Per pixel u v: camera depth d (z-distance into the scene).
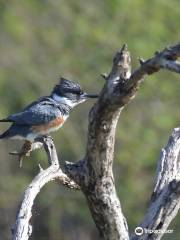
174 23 18.44
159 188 5.09
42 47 19.02
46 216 18.52
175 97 18.45
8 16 18.61
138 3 18.11
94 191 4.88
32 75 18.61
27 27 18.86
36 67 18.70
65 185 5.56
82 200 18.31
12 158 18.03
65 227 18.69
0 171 18.00
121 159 17.80
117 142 18.20
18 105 18.67
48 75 18.69
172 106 18.45
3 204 18.03
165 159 5.25
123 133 17.97
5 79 18.39
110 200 4.90
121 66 4.46
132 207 17.84
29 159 18.08
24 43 19.02
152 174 18.12
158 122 17.88
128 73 4.48
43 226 18.59
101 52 18.38
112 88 4.45
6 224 18.02
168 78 18.17
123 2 18.08
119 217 4.95
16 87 18.52
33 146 6.14
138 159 17.80
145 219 4.97
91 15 18.77
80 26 18.30
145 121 18.31
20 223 4.86
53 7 18.95
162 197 4.97
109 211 4.92
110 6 18.31
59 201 18.23
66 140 18.03
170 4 18.23
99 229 5.03
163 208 4.95
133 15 18.20
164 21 18.39
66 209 18.14
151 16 18.23
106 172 4.82
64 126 17.95
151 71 4.32
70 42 18.81
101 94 4.51
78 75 18.58
